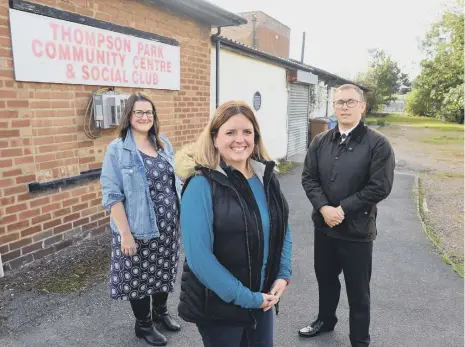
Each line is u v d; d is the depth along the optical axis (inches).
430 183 364.5
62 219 156.9
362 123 95.7
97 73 164.7
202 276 63.9
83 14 156.5
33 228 145.1
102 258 153.3
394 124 1235.9
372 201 92.4
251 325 68.8
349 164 94.6
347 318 122.7
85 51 157.8
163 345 104.7
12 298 122.3
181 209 65.4
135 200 94.9
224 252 65.2
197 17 229.3
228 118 64.9
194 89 240.1
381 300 134.3
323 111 627.8
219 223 63.9
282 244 72.7
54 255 153.1
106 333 108.8
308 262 166.6
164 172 101.5
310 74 473.4
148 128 99.6
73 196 160.6
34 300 122.1
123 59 178.1
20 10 131.0
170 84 214.1
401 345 109.2
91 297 126.2
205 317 67.6
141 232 95.1
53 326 110.5
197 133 248.5
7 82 130.6
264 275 71.4
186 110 234.4
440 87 1286.9
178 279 145.1
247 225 64.7
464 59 1115.3
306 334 112.0
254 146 72.1
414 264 166.4
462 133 933.2
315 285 145.0
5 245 135.7
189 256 64.2
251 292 65.9
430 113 1503.4
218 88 269.1
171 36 211.9
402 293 139.6
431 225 230.5
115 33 171.8
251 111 67.6
